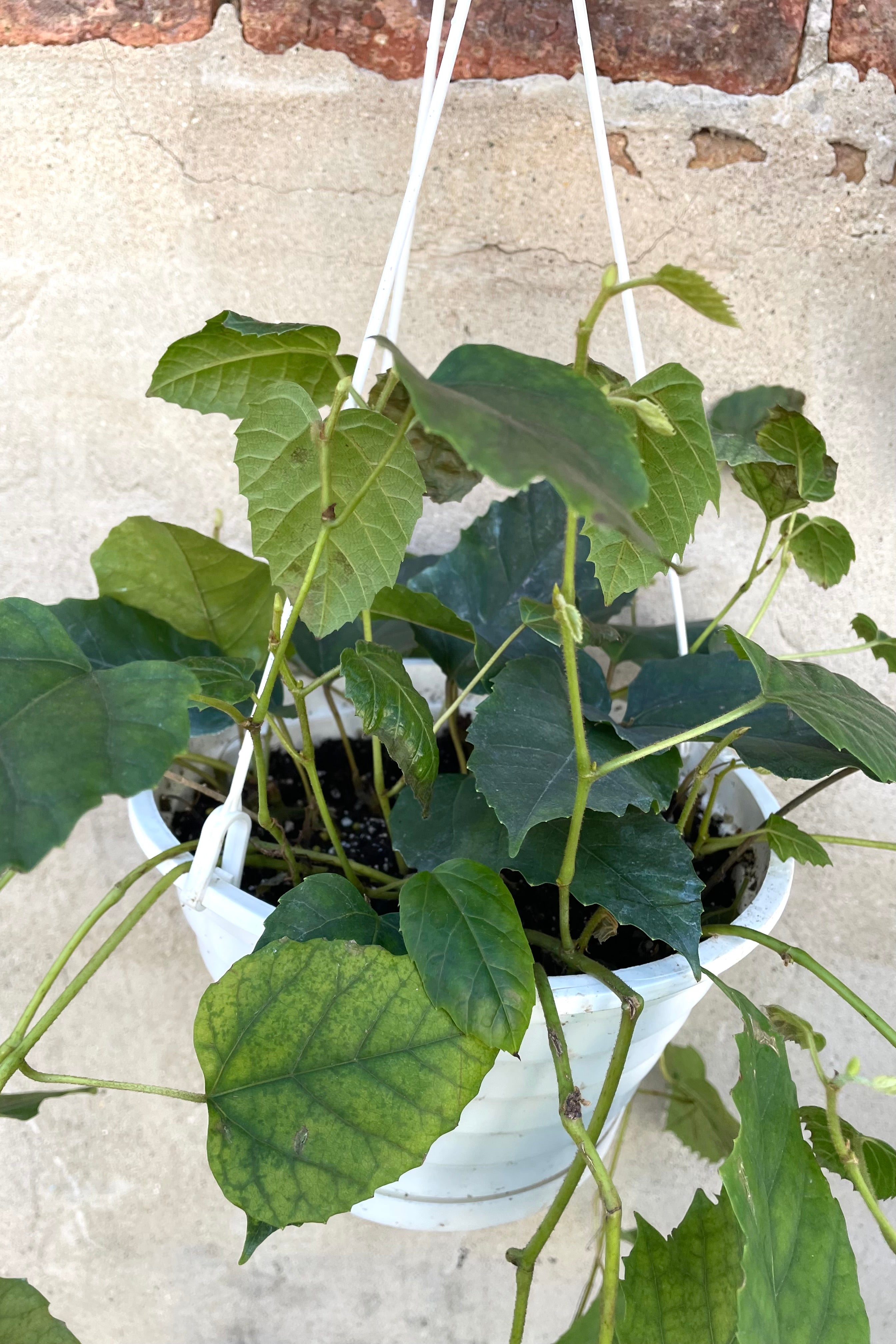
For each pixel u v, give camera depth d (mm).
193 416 757
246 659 549
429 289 731
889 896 802
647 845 480
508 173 702
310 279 729
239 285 729
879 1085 469
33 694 372
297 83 686
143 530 585
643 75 683
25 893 828
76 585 793
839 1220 438
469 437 282
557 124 691
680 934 448
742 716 508
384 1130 421
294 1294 875
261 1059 425
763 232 709
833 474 586
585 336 359
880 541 757
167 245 718
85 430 760
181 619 645
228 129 694
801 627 779
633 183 703
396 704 437
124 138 694
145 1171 867
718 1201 494
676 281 336
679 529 457
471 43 675
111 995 841
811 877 805
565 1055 427
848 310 719
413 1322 878
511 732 470
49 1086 850
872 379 729
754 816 625
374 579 478
